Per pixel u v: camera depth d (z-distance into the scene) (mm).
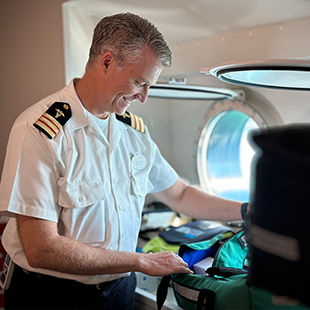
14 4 2416
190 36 2064
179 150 2902
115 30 1261
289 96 2029
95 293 1445
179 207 1930
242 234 1806
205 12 1748
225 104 2408
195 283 1434
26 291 1470
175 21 1924
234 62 1191
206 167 2721
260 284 791
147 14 1931
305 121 1980
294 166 717
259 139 776
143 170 1665
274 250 752
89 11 2105
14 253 1474
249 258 830
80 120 1423
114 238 1487
